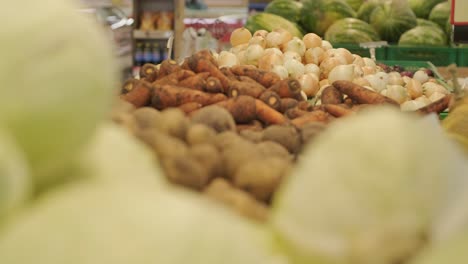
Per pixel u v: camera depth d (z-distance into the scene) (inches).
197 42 159.5
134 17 180.2
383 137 21.9
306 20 168.4
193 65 82.8
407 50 157.2
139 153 26.4
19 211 19.5
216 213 20.1
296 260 21.8
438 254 20.4
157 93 66.8
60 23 21.1
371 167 21.5
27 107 20.1
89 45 21.6
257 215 28.1
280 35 124.6
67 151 21.5
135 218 18.9
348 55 120.5
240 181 32.1
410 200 21.3
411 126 22.2
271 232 22.6
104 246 18.1
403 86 113.6
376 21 168.1
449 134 56.6
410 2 173.8
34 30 20.6
